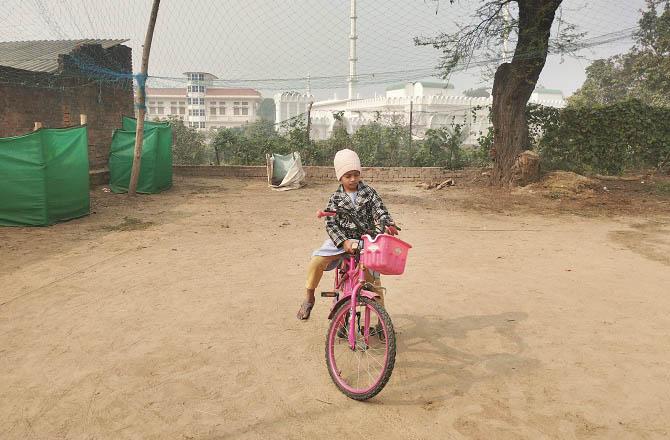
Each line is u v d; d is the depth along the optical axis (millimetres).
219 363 4316
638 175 18516
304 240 9203
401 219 11523
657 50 25797
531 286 6449
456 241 9195
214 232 9852
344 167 4027
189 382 3986
